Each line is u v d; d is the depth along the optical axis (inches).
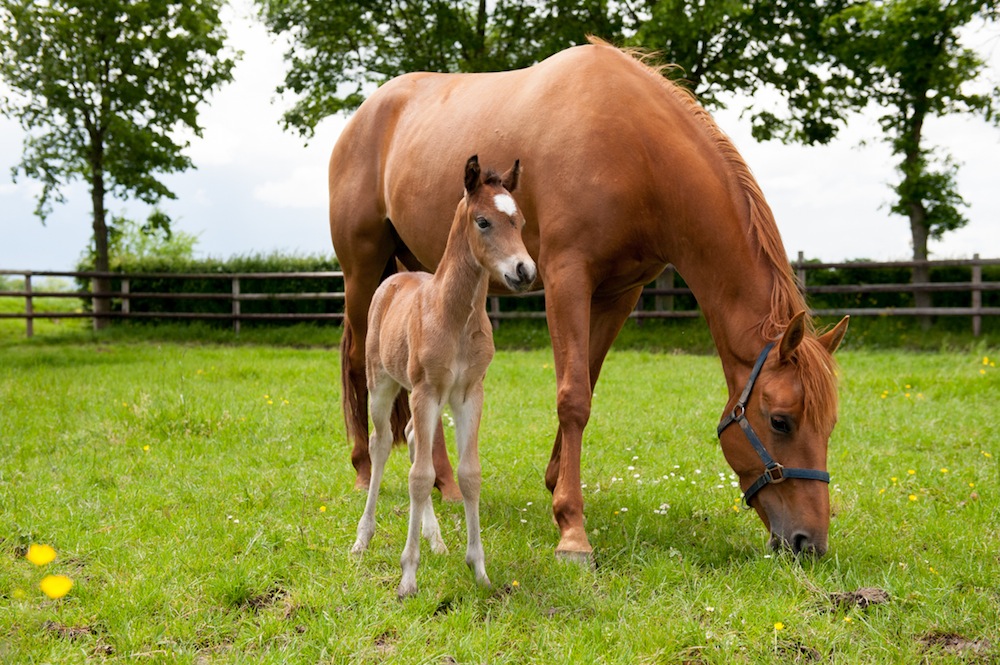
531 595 127.2
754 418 143.3
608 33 625.6
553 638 113.2
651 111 160.9
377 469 149.8
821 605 121.3
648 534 158.9
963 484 188.4
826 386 137.6
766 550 145.9
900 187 597.9
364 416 208.7
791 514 139.8
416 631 113.3
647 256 164.7
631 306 184.9
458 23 629.0
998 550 145.6
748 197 153.2
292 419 270.4
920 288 528.1
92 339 631.8
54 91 652.1
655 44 549.0
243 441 237.3
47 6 664.4
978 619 115.6
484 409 295.7
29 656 105.8
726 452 149.9
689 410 287.1
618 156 157.3
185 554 141.5
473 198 128.3
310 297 644.7
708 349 519.2
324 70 669.9
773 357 141.5
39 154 679.7
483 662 104.7
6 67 653.3
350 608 122.7
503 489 196.4
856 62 570.6
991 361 409.7
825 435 139.8
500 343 572.7
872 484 190.1
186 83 697.0
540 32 636.1
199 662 108.0
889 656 105.3
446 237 189.3
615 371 400.8
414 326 132.6
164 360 450.9
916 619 115.0
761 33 586.9
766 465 141.5
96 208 712.4
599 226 156.7
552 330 159.8
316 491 190.1
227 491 185.9
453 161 185.6
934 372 364.8
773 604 119.2
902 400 297.6
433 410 131.5
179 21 691.4
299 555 144.0
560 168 160.6
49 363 451.5
